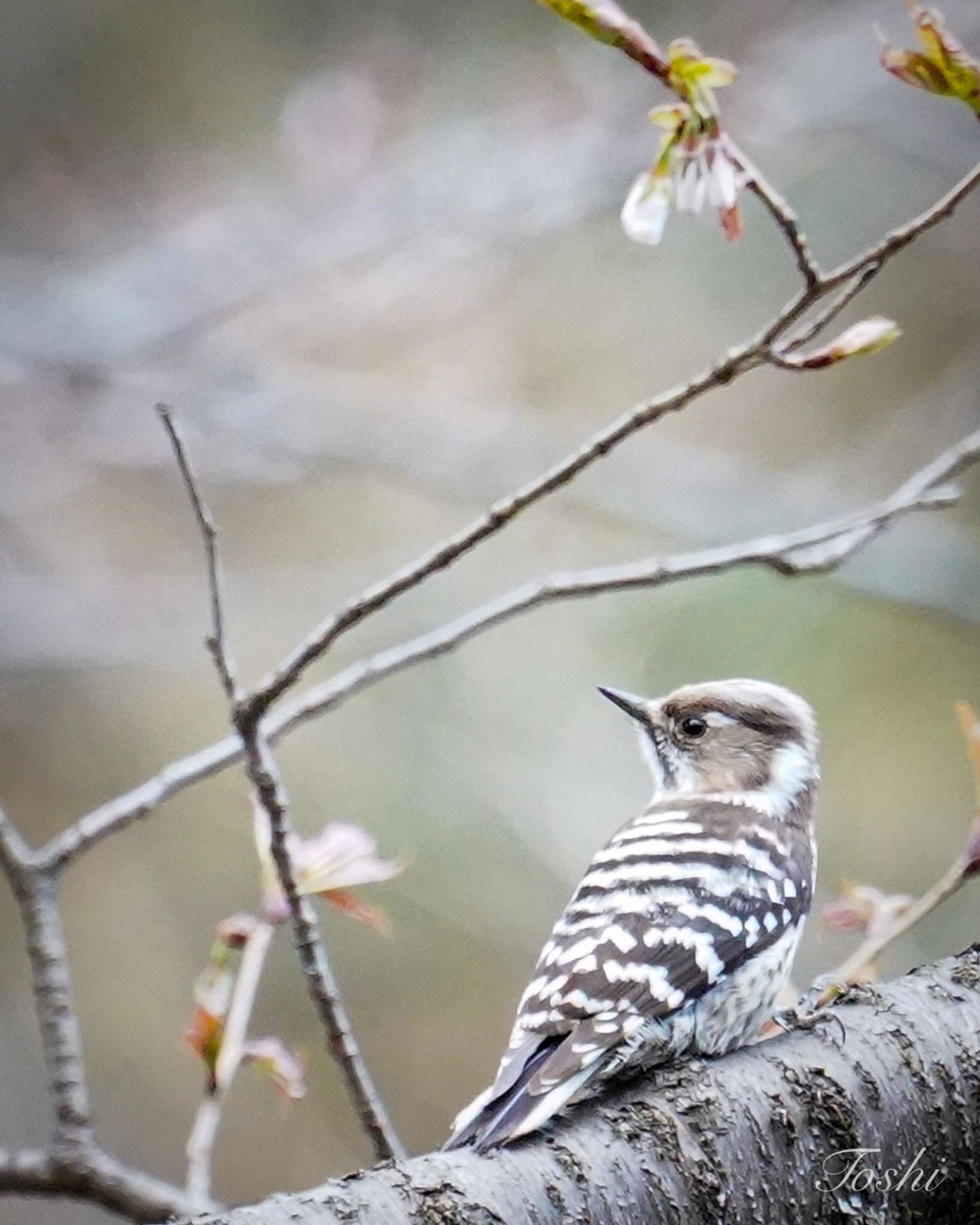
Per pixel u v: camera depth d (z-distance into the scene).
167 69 14.92
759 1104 4.98
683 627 13.45
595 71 13.67
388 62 13.95
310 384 13.71
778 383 14.01
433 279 13.89
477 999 12.85
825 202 13.87
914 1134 5.09
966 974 5.43
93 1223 12.56
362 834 6.00
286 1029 12.77
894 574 12.30
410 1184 4.46
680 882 6.26
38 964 6.34
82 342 13.64
